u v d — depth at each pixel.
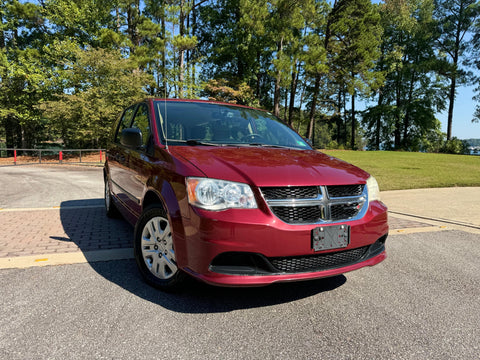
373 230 2.70
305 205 2.41
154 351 1.94
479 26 38.09
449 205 7.11
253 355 1.94
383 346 2.08
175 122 3.43
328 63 33.62
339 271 2.52
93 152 25.84
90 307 2.45
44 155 26.53
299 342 2.09
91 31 31.53
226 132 3.54
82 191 8.51
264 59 40.28
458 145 35.59
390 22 41.31
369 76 32.41
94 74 24.31
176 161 2.67
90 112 22.80
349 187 2.69
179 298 2.64
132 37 31.23
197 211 2.30
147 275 2.86
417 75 41.84
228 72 37.69
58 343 1.99
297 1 29.48
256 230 2.25
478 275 3.33
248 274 2.30
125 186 3.91
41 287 2.77
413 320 2.42
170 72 27.39
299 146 3.79
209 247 2.25
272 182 2.39
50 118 24.02
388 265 3.58
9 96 28.92
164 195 2.58
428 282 3.13
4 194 7.93
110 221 5.14
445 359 1.97
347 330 2.26
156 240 2.78
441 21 40.47
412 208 6.78
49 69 28.86
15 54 30.50
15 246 3.82
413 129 45.16
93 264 3.32
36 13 29.12
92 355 1.89
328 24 34.03
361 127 51.00
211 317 2.36
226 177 2.38
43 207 6.24
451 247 4.28
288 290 2.88
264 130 3.86
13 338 2.03
